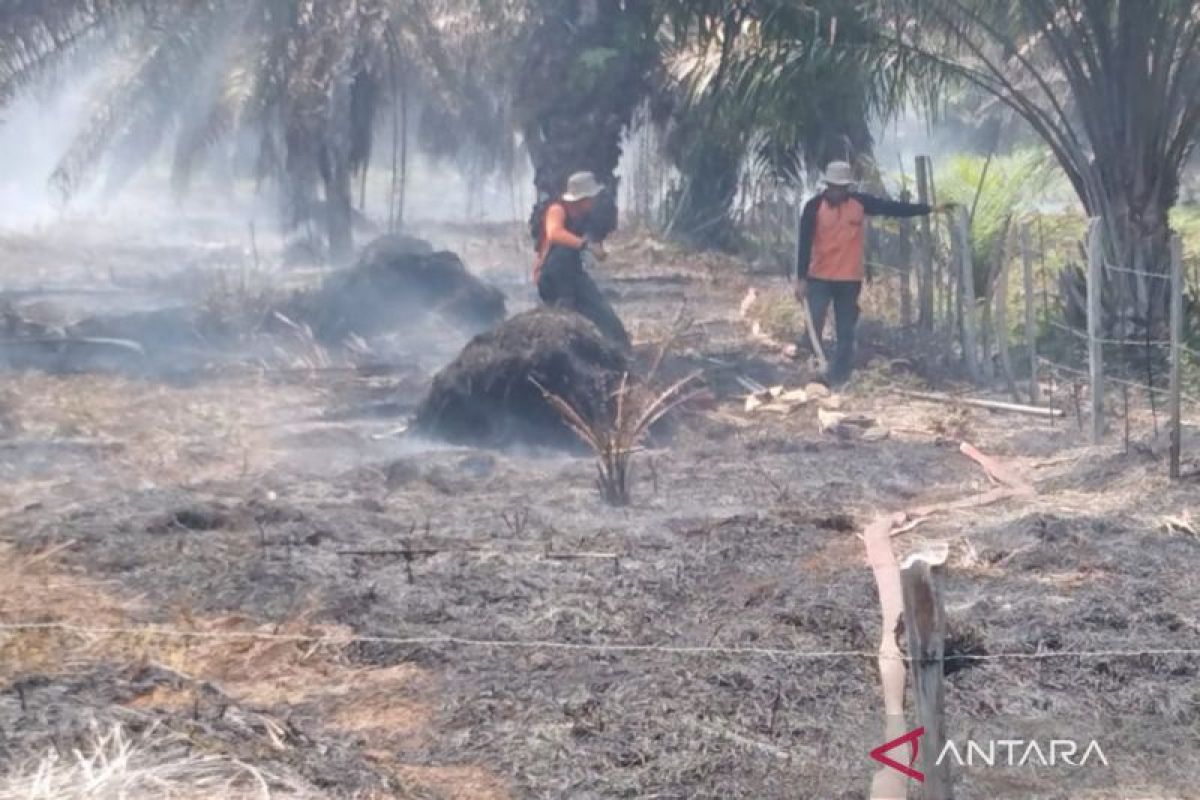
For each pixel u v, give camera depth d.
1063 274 18.62
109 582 10.31
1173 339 12.69
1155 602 9.89
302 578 10.27
